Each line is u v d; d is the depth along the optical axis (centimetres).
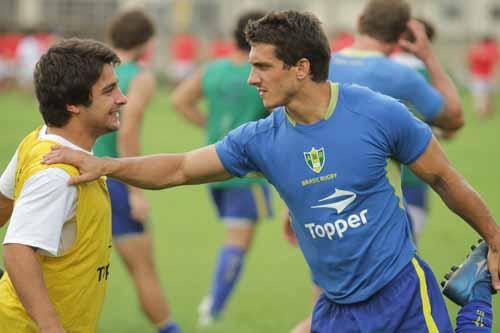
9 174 1466
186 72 12019
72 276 1407
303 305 2708
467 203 1482
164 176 1506
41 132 1442
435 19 14812
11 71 11681
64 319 1420
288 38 1400
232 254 2538
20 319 1417
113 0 15038
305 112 1428
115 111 1437
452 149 6556
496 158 6044
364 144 1421
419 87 1955
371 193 1435
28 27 11744
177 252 3447
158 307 2247
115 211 2211
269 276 3097
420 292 1455
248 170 1514
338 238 1446
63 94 1395
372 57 1969
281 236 3841
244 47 2583
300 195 1455
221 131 2636
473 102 10800
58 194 1362
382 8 1991
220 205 2622
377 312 1453
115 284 2973
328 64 1434
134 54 2264
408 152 1448
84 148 1438
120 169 1448
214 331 2422
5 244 1367
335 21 14862
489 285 1573
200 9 14788
